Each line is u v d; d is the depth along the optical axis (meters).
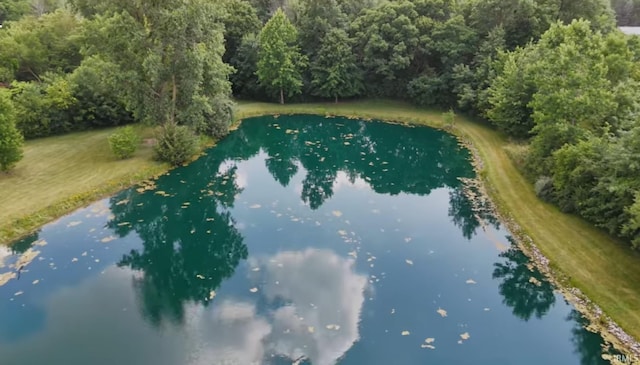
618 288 14.48
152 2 23.73
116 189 22.88
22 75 36.03
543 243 17.50
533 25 34.53
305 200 23.48
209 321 13.95
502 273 16.56
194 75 25.42
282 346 12.78
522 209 20.14
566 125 19.31
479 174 25.69
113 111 31.19
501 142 30.03
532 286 15.64
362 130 36.94
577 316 14.00
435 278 16.25
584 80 19.00
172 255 18.22
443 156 30.41
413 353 12.56
